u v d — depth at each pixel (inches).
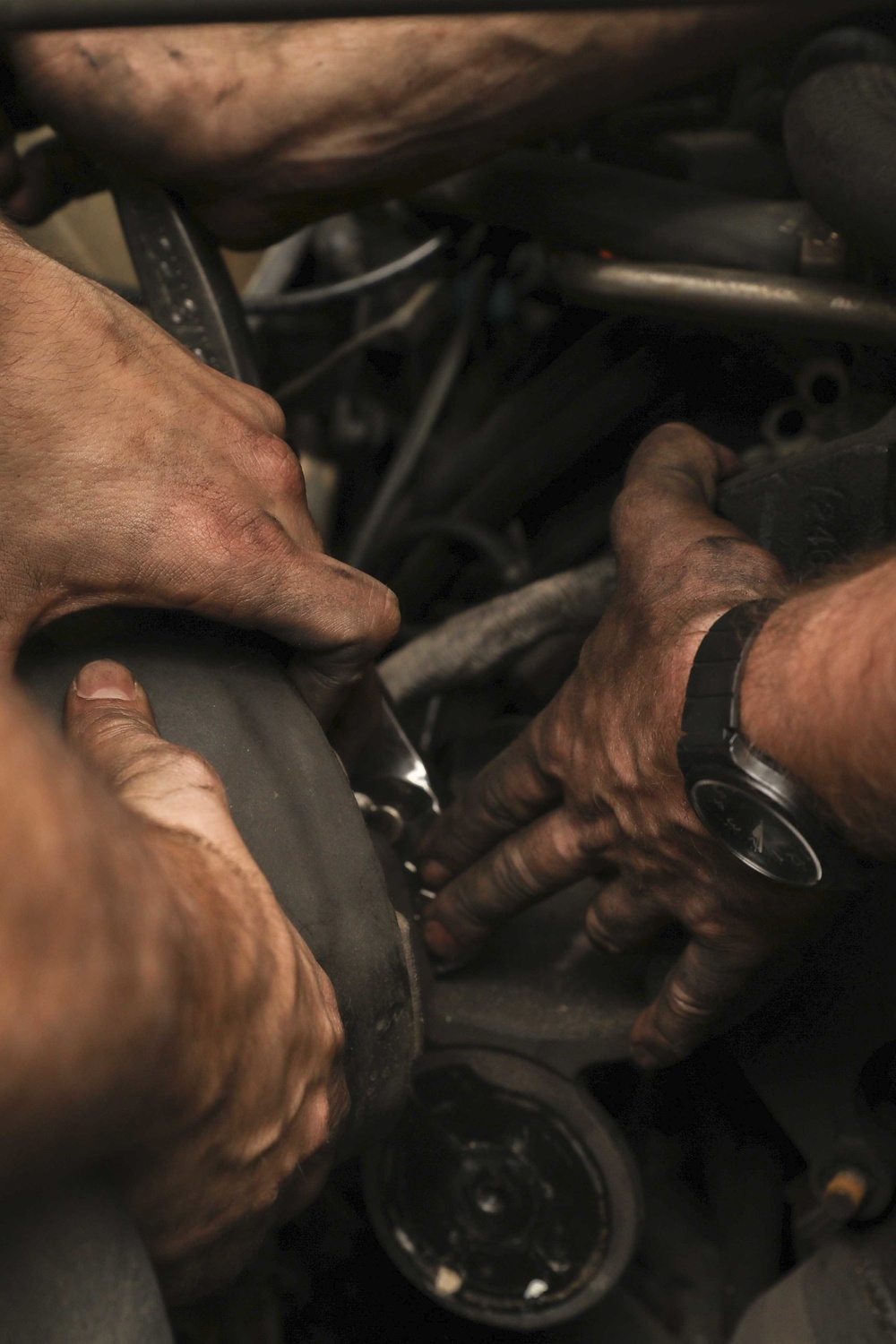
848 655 13.7
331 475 51.3
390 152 26.3
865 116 25.2
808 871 16.3
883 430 21.7
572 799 21.3
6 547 17.4
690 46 25.1
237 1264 14.9
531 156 32.0
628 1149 24.5
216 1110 11.2
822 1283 22.3
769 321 28.0
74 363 18.6
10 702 8.2
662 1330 27.9
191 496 18.5
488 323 53.3
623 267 29.8
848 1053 22.0
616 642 20.4
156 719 17.8
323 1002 13.6
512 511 43.5
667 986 21.2
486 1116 25.0
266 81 25.2
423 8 17.3
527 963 26.5
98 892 8.0
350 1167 27.5
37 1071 7.6
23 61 26.3
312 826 18.3
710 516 21.7
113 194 28.4
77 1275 10.3
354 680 20.5
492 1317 25.7
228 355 28.9
